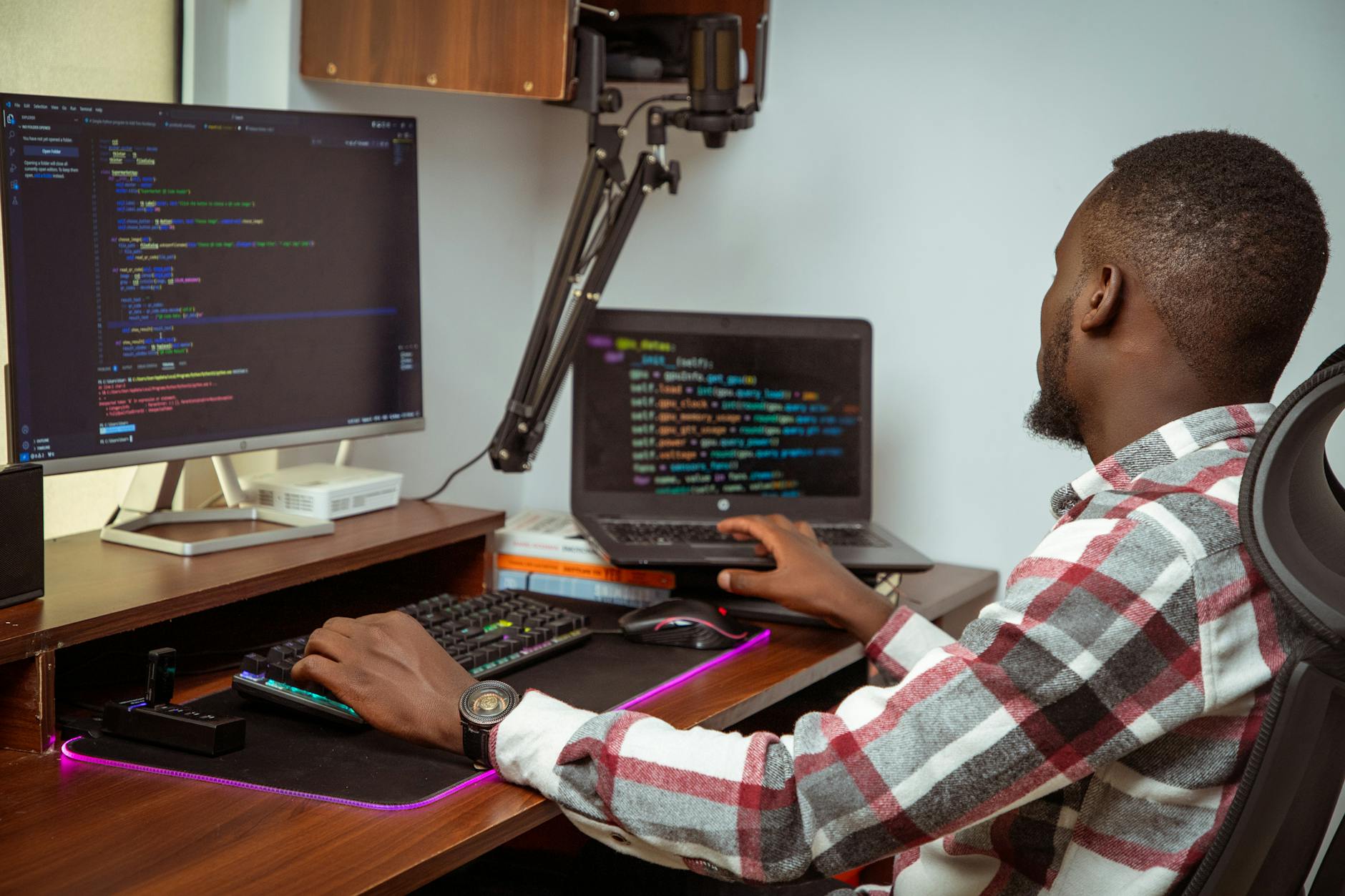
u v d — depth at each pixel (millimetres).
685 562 1370
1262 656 698
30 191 1049
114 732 949
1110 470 794
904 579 1664
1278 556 633
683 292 1938
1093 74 1646
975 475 1773
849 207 1811
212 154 1195
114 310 1125
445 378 1836
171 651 962
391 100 1678
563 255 1481
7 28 1342
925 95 1743
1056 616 706
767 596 1229
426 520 1399
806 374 1591
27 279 1055
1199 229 754
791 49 1818
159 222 1153
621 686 1107
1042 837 783
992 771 708
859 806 730
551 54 1451
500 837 820
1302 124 1547
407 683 935
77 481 1391
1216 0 1571
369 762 913
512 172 1927
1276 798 655
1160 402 786
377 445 1713
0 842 768
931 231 1763
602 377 1550
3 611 968
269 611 1346
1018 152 1697
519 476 2039
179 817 812
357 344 1368
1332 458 1548
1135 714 691
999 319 1732
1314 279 761
